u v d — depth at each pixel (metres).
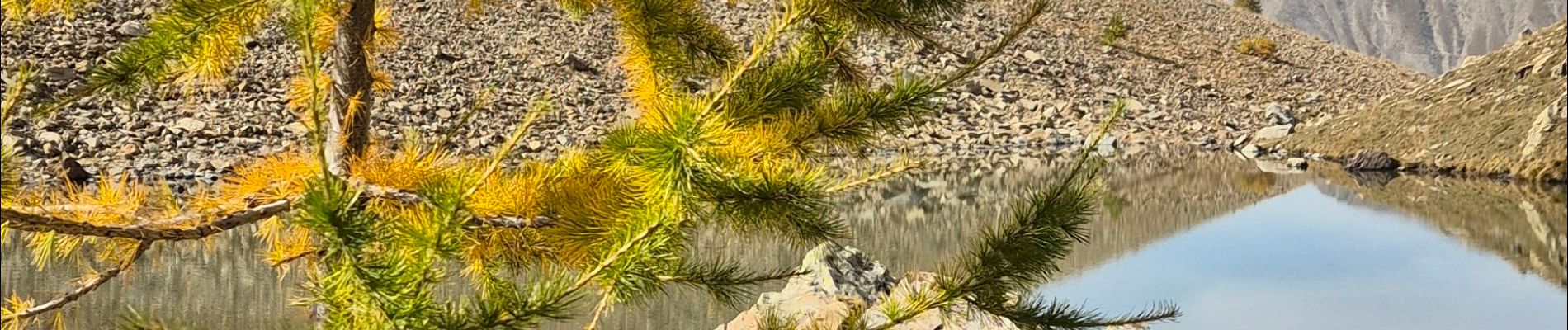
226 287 10.78
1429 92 32.06
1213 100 44.44
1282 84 50.09
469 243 4.91
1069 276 13.11
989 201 19.56
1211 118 40.47
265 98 26.59
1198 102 43.47
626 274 4.36
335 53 5.61
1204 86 46.44
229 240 13.56
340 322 4.01
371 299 3.79
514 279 5.25
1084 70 45.75
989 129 35.06
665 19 5.67
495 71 33.47
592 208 4.81
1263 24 66.69
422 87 30.59
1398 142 30.17
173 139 23.11
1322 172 27.42
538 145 25.97
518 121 28.92
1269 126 36.59
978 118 36.38
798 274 5.95
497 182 5.12
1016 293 5.62
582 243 4.88
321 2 5.43
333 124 5.48
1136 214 18.72
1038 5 5.43
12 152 4.39
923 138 32.06
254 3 5.25
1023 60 45.25
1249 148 33.25
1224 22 63.44
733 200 4.34
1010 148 31.95
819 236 5.09
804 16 4.89
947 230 16.03
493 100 30.47
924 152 29.42
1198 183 24.23
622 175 4.46
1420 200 21.50
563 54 35.94
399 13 36.06
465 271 5.18
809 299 8.85
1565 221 18.11
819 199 4.71
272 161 5.07
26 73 4.32
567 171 5.18
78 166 19.50
